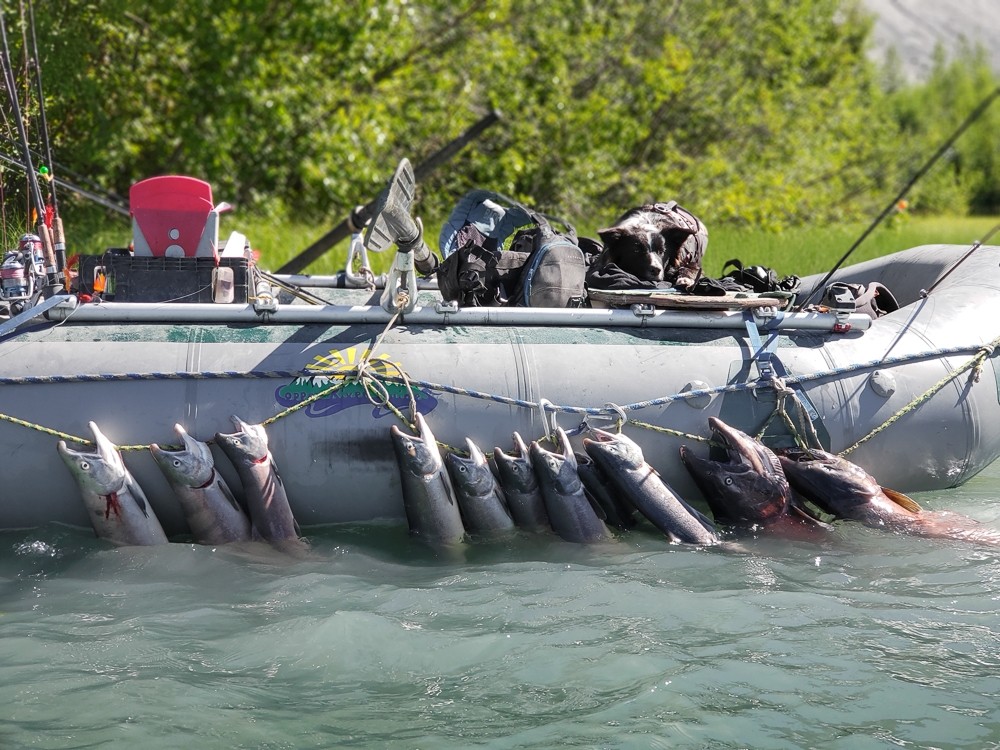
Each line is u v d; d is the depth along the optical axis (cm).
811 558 429
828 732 306
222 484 423
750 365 462
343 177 1497
